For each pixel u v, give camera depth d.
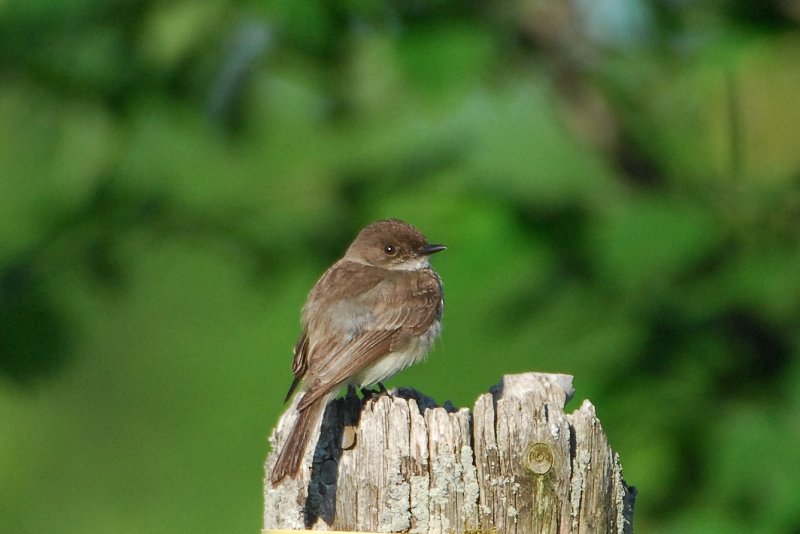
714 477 12.20
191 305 20.33
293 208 14.76
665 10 13.10
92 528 19.14
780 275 12.05
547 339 13.05
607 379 12.79
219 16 13.56
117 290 14.98
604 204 12.66
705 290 12.27
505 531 8.27
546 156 12.87
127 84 14.12
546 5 13.23
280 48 13.67
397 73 12.32
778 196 12.44
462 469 8.31
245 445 19.53
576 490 8.27
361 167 13.96
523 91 13.09
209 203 14.95
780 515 11.78
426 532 8.31
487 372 16.58
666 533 12.32
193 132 14.49
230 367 20.03
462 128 13.09
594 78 13.43
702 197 12.51
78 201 14.96
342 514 8.48
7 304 14.36
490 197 12.86
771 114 12.57
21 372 14.37
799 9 12.38
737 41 12.38
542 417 8.33
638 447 12.69
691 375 12.66
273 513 8.63
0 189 15.41
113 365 20.27
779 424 12.10
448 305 14.23
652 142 13.30
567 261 12.71
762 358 12.59
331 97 14.21
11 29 13.51
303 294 15.16
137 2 13.56
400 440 8.42
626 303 12.66
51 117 14.63
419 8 12.51
